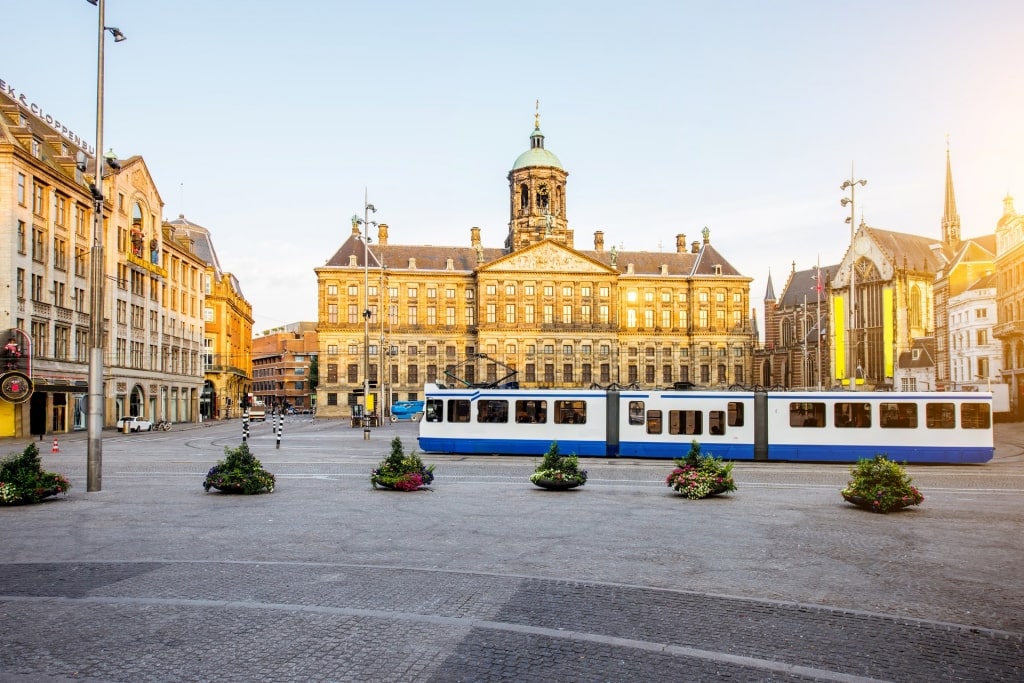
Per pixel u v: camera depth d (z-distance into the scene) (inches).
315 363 7258.9
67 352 2463.1
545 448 1480.1
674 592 449.1
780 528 660.1
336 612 402.9
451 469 1195.3
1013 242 3056.1
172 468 1196.5
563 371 4539.9
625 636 371.9
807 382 5275.6
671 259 4985.2
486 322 4498.0
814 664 338.0
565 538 609.6
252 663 332.5
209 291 4539.9
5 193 2121.1
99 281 900.6
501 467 1235.2
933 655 351.6
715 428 1424.7
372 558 534.9
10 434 2137.1
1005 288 3152.1
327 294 4498.0
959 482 1072.8
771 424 1412.4
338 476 1065.5
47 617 394.9
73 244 2509.8
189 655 341.7
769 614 410.3
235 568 500.7
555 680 316.2
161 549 560.4
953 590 462.6
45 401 2342.5
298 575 483.5
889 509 754.8
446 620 390.9
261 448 1673.2
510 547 574.2
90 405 885.2
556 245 4564.5
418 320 4576.8
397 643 358.0
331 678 316.8
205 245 4813.0
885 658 346.9
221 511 735.7
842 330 4810.5
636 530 645.9
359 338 4480.8
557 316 4562.0
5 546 569.9
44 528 643.5
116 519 688.4
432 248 4763.8
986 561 538.6
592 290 4589.1
